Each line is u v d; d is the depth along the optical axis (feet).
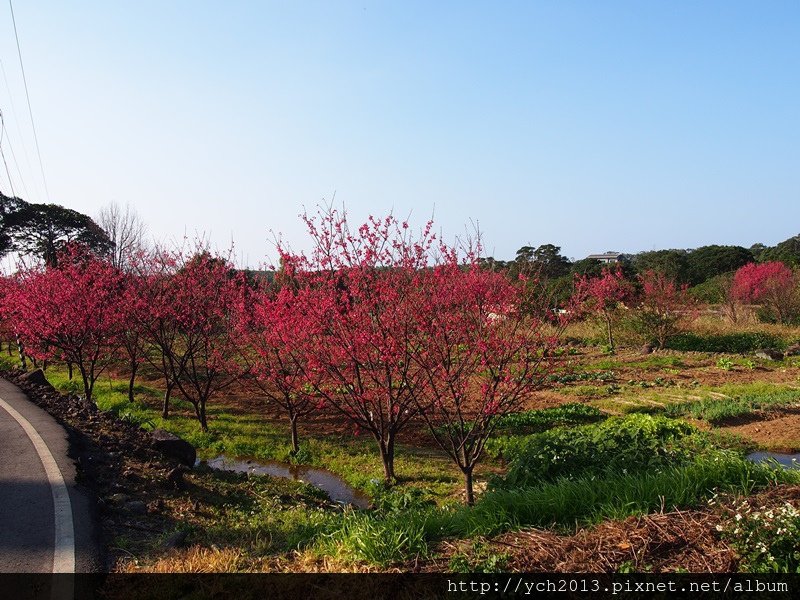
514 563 14.97
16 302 55.01
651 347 86.17
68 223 134.72
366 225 31.89
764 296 107.34
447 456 38.78
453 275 29.50
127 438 32.42
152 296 49.96
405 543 16.67
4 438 29.53
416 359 28.78
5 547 17.52
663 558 14.56
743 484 17.94
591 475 21.80
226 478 31.35
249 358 47.75
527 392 28.40
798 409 46.68
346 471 35.99
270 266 41.27
